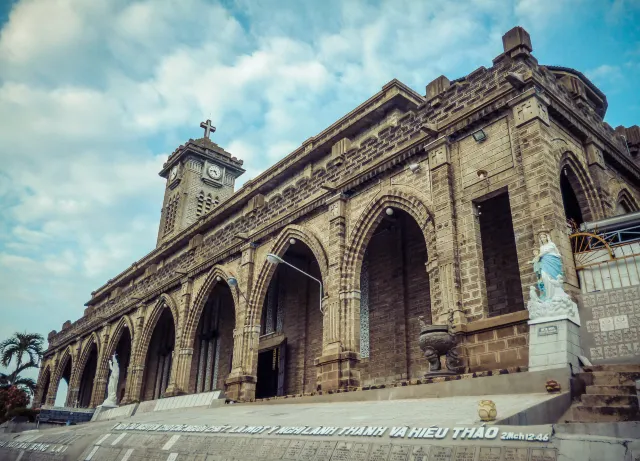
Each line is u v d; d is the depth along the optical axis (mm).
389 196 22094
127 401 38250
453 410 11297
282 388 30766
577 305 15727
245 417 15438
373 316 26969
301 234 26438
